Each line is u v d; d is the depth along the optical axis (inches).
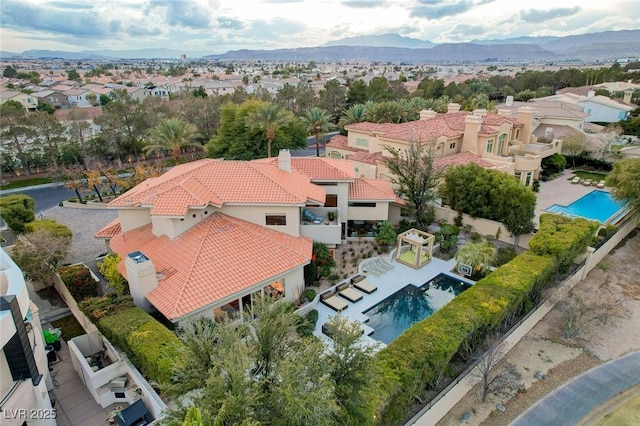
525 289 893.2
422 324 766.5
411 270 1203.9
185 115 2960.1
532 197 1314.0
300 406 450.3
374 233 1386.6
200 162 1343.5
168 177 1214.3
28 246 1040.8
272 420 468.4
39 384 609.3
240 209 1063.0
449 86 4340.6
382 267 1210.0
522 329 919.0
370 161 1867.6
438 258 1275.8
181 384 524.1
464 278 1162.0
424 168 1375.5
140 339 688.4
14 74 7687.0
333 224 1218.0
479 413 725.3
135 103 2881.4
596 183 1947.6
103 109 2687.0
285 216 1074.7
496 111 2672.2
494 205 1375.5
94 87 5201.8
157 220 1035.9
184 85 5684.1
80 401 708.0
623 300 1068.5
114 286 960.9
